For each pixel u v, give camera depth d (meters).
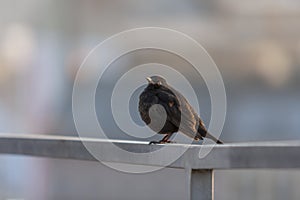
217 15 24.83
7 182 13.53
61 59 24.19
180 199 12.57
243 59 22.69
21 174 13.76
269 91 21.45
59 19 25.92
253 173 11.19
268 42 23.48
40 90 22.81
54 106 22.06
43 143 5.59
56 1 25.98
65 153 5.39
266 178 11.11
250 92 21.28
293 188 10.88
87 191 13.09
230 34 24.06
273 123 19.41
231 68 22.39
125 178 12.77
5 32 24.80
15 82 23.02
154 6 25.92
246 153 4.09
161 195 12.67
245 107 20.19
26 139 5.79
